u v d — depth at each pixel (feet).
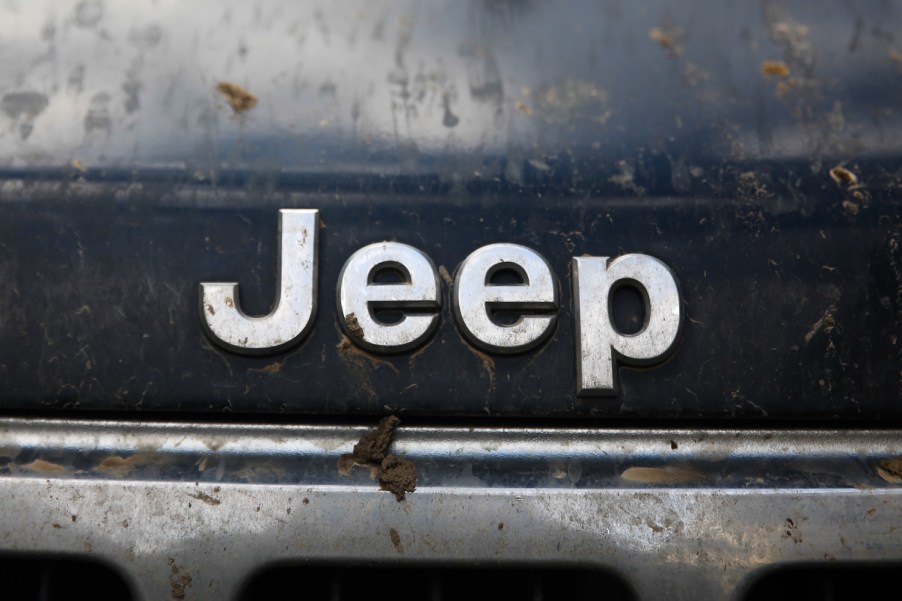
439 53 4.23
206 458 3.78
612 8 4.39
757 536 3.67
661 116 4.14
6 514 3.64
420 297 3.82
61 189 3.97
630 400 3.83
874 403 3.90
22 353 3.86
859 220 4.03
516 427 3.86
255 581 3.63
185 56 4.19
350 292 3.83
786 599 3.81
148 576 3.59
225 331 3.82
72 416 3.87
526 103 4.13
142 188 3.96
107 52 4.21
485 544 3.62
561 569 3.63
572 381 3.82
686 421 3.90
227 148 4.02
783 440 3.91
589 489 3.70
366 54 4.21
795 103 4.20
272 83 4.14
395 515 3.64
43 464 3.76
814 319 3.94
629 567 3.62
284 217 3.90
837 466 3.86
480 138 4.06
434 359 3.82
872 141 4.14
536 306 3.82
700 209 3.99
